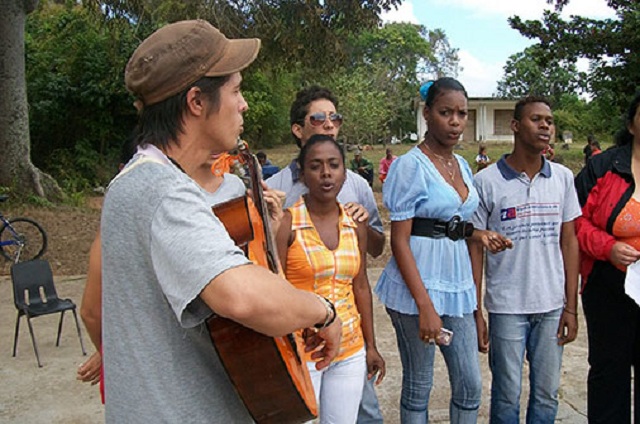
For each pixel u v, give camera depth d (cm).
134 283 147
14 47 1222
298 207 285
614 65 1309
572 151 3456
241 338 151
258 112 3045
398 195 296
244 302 135
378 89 3878
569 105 4528
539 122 316
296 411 163
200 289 136
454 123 296
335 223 288
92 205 1508
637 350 333
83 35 1838
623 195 321
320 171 280
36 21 2123
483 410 422
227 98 160
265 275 142
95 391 466
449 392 452
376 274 824
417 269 296
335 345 176
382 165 1947
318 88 330
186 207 143
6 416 427
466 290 304
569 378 473
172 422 148
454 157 319
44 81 1858
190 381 151
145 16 1254
